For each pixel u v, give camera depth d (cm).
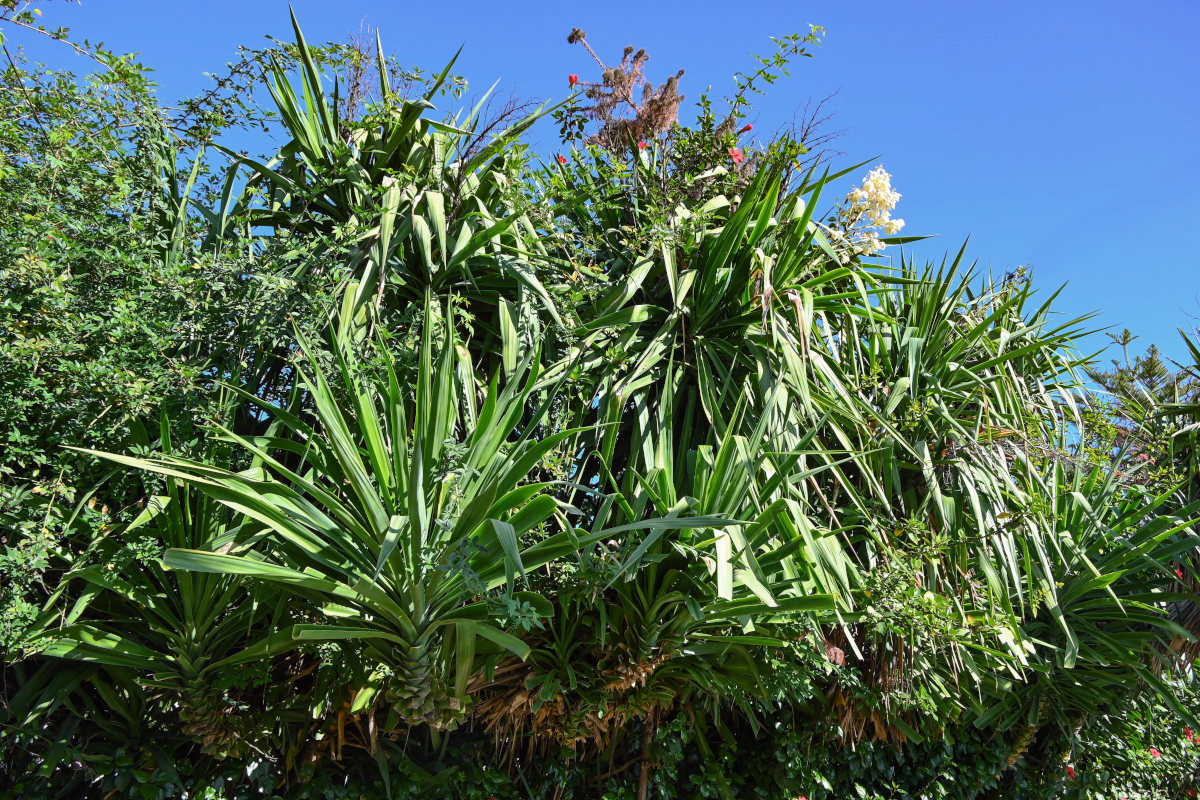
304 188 374
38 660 279
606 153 437
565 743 351
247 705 302
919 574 363
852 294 416
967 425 450
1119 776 600
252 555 270
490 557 262
